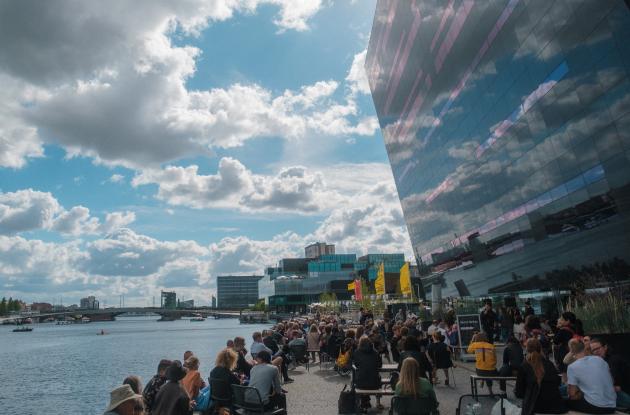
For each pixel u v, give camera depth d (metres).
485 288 40.78
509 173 33.25
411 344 11.75
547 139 27.80
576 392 7.77
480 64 34.62
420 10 44.12
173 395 7.62
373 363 11.38
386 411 11.86
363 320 31.17
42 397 31.34
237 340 14.13
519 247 33.62
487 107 34.84
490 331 19.50
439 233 50.69
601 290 21.05
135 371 45.47
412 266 114.81
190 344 83.00
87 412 26.06
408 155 56.41
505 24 29.97
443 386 14.68
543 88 27.25
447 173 45.25
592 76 22.91
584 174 24.89
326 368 21.08
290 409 12.48
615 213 23.02
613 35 21.11
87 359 59.31
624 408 8.41
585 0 22.33
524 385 7.86
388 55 56.59
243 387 9.95
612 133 22.22
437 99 44.41
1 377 42.28
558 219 28.06
